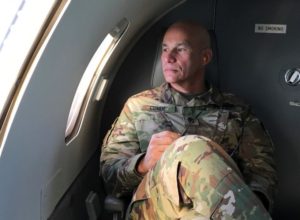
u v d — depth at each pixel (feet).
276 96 7.80
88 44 5.02
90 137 7.72
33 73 3.70
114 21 5.62
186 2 7.94
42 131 4.49
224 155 4.87
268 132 7.81
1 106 3.65
